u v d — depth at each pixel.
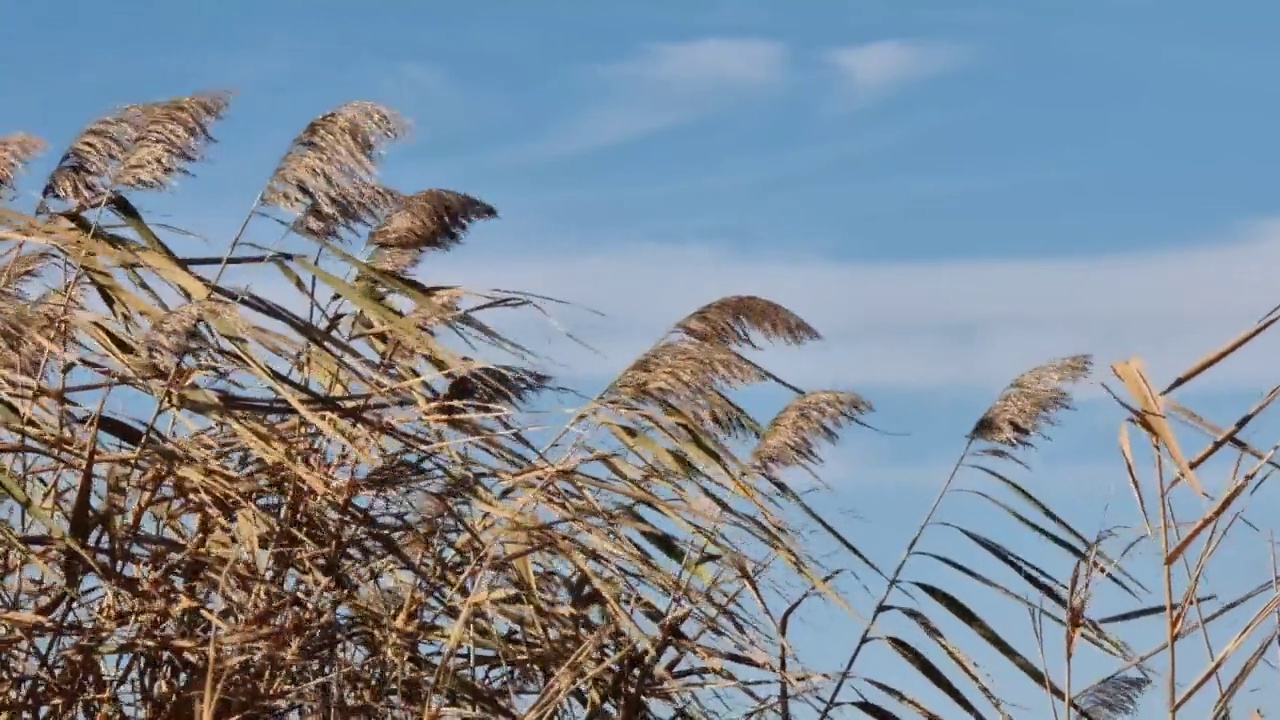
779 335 6.31
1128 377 5.70
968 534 6.51
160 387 5.76
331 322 6.13
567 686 6.00
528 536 6.01
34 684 5.73
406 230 6.29
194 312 5.68
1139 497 5.90
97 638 5.75
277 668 5.90
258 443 5.86
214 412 5.73
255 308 5.70
